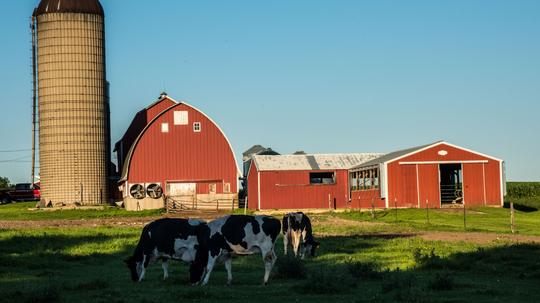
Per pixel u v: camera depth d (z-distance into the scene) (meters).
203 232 22.75
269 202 75.06
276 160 77.06
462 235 39.81
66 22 79.75
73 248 33.47
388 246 33.22
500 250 30.23
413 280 21.59
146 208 77.06
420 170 65.75
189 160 78.69
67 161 79.75
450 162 65.81
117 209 75.50
